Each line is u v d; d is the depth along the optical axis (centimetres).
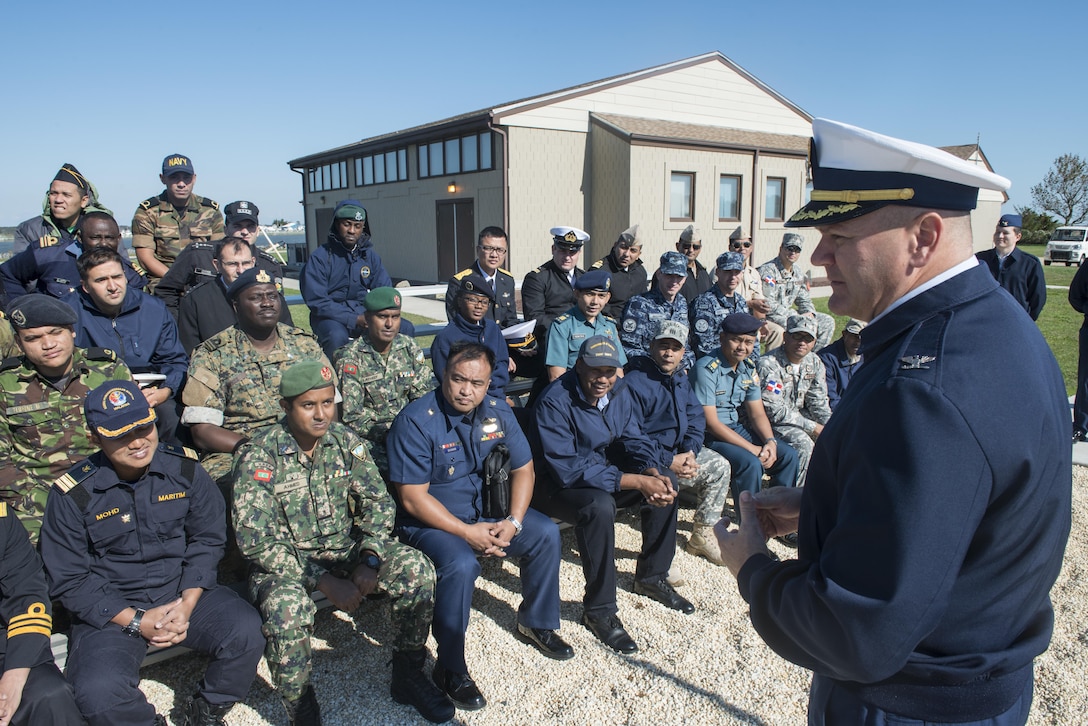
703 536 399
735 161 1577
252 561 268
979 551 104
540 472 349
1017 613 110
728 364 434
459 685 268
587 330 455
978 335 104
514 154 1438
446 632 270
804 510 127
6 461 281
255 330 349
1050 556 109
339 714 264
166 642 239
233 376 339
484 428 307
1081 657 301
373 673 288
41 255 415
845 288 124
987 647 110
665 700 274
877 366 113
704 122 1678
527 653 304
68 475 240
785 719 264
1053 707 269
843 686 122
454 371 297
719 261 549
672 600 345
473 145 1538
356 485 286
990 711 111
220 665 240
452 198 1628
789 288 697
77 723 219
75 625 244
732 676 290
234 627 240
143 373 374
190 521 256
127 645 236
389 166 1869
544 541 300
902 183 110
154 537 246
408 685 266
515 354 532
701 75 1653
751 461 408
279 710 267
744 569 133
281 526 274
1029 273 666
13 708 209
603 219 1520
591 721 262
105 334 360
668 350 374
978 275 110
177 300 484
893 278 115
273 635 243
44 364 281
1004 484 98
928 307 110
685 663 299
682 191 1519
